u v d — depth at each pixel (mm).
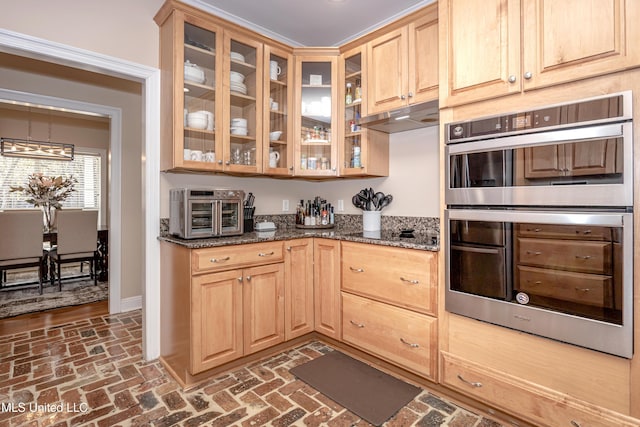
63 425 1649
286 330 2426
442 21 1820
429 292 1897
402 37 2242
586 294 1376
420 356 1942
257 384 2031
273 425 1660
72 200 5672
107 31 2150
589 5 1355
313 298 2582
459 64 1750
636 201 1266
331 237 2436
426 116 2225
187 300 1990
